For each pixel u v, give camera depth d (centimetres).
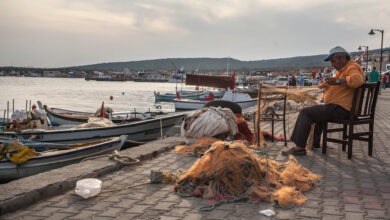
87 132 1427
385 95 3669
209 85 3197
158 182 595
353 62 784
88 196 519
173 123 1758
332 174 662
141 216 461
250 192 517
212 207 483
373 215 468
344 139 857
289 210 482
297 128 812
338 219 455
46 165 999
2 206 461
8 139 1173
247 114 1684
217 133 862
